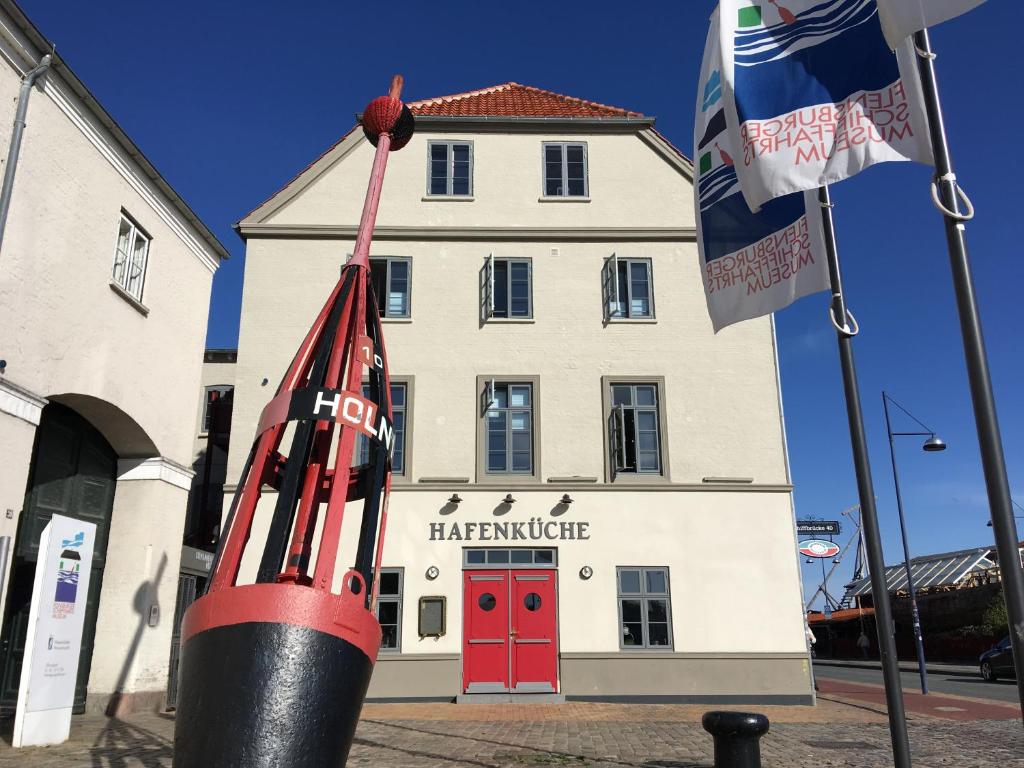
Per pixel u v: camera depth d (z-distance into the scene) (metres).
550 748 9.66
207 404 26.52
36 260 10.74
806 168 5.89
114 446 13.64
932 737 11.13
